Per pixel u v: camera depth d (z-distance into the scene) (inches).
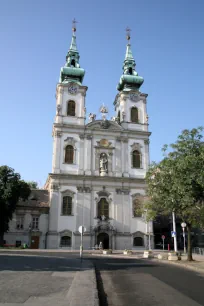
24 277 703.7
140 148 2684.5
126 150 2645.2
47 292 526.0
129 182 2551.7
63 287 579.2
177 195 1154.0
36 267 926.4
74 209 2407.7
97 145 2603.3
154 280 740.7
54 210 2372.0
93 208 2445.9
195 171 1029.2
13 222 2364.7
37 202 2493.8
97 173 2534.5
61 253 1834.4
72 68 2839.6
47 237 2321.6
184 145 1155.9
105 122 2657.5
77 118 2645.2
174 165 1133.1
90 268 939.3
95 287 577.9
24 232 2353.6
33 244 2338.8
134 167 2625.5
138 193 2546.8
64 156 2514.8
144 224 2488.9
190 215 1274.6
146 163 2655.0
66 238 2343.8
